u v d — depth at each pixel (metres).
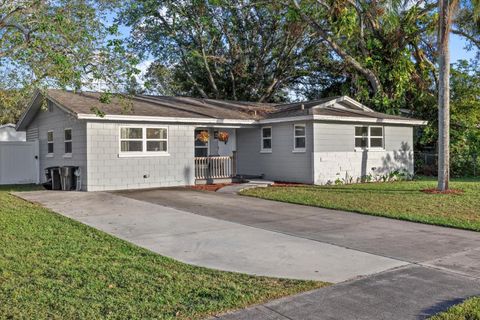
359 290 5.22
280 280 5.59
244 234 8.46
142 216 10.40
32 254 6.64
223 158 18.64
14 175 19.59
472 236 8.33
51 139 18.86
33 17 9.67
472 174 23.03
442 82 14.58
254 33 33.53
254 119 19.28
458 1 14.63
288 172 18.55
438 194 14.01
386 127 20.12
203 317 4.41
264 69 34.78
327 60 32.62
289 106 22.02
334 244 7.66
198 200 13.22
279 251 7.16
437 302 4.81
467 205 11.83
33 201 12.80
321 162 17.62
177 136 17.33
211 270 6.02
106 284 5.33
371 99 23.41
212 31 31.31
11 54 9.73
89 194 14.45
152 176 16.69
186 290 5.16
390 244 7.66
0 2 9.39
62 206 11.89
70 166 15.99
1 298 4.81
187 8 31.16
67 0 10.30
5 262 6.17
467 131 22.78
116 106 16.52
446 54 14.52
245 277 5.71
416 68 25.00
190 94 36.94
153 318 4.34
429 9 22.91
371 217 10.41
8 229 8.48
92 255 6.66
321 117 17.19
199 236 8.27
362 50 24.58
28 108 19.75
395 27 22.61
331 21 22.91
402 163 20.78
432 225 9.42
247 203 12.66
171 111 17.89
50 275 5.64
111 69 10.39
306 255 6.91
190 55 31.88
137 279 5.54
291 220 9.99
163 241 7.84
